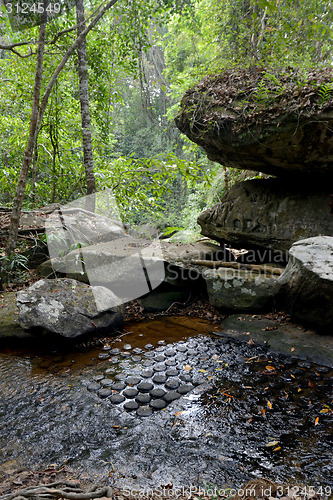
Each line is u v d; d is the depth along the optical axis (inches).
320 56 183.0
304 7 168.4
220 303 152.5
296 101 133.7
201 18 234.4
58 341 120.6
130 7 209.8
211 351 121.6
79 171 246.2
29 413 86.0
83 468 66.3
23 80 218.1
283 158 148.6
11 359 115.3
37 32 202.2
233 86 159.8
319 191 161.3
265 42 178.5
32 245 175.8
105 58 225.6
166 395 93.6
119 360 115.3
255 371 106.8
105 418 84.3
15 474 64.1
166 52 375.2
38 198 234.7
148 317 157.6
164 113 553.9
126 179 206.2
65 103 238.7
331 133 130.0
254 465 67.1
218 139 161.6
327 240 129.3
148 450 72.1
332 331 120.6
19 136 230.2
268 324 134.9
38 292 129.5
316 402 89.4
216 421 82.5
